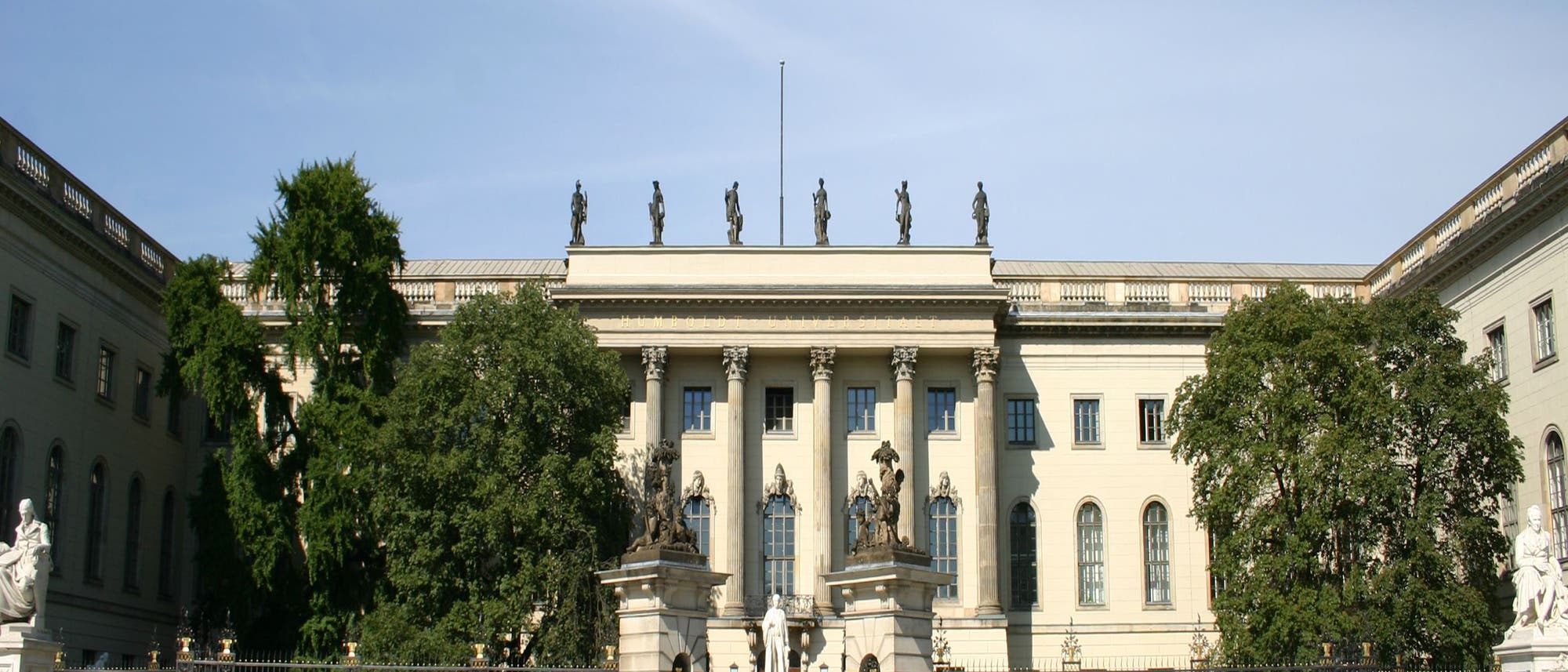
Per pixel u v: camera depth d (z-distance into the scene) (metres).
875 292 104.38
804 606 101.75
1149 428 109.06
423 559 83.81
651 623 47.16
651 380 104.06
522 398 87.81
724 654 99.38
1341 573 76.88
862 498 105.31
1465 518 75.50
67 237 86.31
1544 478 81.25
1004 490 107.81
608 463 89.50
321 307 93.75
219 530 90.25
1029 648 105.56
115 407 94.38
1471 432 75.75
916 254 107.00
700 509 105.31
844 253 106.94
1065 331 109.31
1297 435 78.50
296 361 98.81
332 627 87.69
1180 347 109.94
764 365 107.50
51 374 85.25
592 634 81.88
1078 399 109.25
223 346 89.38
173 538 103.81
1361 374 77.38
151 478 100.12
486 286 107.88
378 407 90.44
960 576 105.31
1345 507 76.25
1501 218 83.62
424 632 79.81
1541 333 82.00
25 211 81.19
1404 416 76.75
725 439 105.75
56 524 86.12
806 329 105.19
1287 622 73.25
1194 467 108.06
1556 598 48.06
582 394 89.94
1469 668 68.31
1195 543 107.19
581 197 108.50
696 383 106.94
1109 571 106.81
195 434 106.50
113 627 93.25
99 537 91.88
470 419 88.12
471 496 85.44
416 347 96.00
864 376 107.69
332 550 87.94
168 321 91.81
